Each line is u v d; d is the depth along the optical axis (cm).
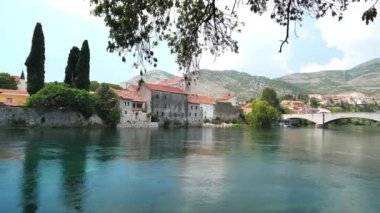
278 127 19862
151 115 15238
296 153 6381
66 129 10369
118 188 3259
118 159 4984
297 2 1330
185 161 5025
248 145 7700
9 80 14700
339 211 2742
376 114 18762
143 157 5306
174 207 2723
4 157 4741
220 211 2661
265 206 2823
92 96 11844
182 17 1524
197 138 9369
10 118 9981
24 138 7175
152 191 3191
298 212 2697
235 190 3306
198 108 18288
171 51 1581
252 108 19225
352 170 4559
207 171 4259
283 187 3481
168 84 18475
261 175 4081
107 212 2558
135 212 2577
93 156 5166
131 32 1394
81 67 11781
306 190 3381
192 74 1602
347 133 14775
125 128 12900
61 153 5303
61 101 10725
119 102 13362
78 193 3044
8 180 3438
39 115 10531
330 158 5775
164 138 8944
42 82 11069
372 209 2803
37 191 3070
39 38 10938
